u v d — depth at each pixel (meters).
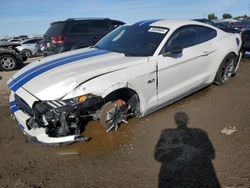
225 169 3.19
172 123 4.44
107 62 4.01
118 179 3.09
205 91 5.93
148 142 3.88
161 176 3.12
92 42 9.82
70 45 9.46
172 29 4.69
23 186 3.01
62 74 3.62
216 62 5.59
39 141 3.47
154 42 4.50
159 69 4.30
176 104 5.24
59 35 9.38
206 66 5.35
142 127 4.31
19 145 3.87
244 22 17.59
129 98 4.18
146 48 4.46
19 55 10.73
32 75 3.79
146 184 2.99
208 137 3.96
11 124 4.57
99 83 3.61
